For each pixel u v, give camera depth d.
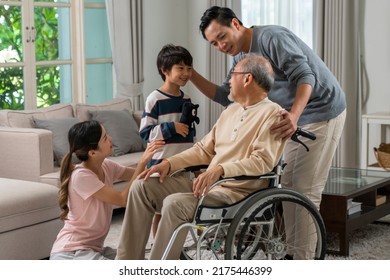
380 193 5.62
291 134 3.53
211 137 3.78
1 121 5.65
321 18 6.75
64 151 5.64
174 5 7.86
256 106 3.61
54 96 6.84
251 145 3.55
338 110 4.02
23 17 6.46
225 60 7.55
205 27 3.84
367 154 6.38
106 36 7.33
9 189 4.41
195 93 7.96
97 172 4.02
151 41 7.64
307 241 3.95
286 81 3.93
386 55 6.70
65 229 4.00
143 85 7.47
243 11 7.50
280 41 3.79
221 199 3.50
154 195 3.62
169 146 4.30
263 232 3.79
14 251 4.29
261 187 3.60
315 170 4.01
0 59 6.29
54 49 6.81
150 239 4.97
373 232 5.38
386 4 6.66
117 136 6.12
